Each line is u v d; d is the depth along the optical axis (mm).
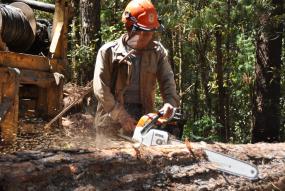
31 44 6328
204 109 13859
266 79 11141
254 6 10016
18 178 2299
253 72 12633
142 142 3248
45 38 6750
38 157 2531
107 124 4113
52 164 2475
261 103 11234
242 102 13672
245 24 10797
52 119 6184
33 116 6273
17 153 2574
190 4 10656
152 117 3396
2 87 5328
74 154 2668
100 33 10438
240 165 3070
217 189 2977
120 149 2873
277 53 11164
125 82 4020
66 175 2482
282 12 10625
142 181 2752
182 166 2986
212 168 3059
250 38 12438
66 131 6230
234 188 3031
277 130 11289
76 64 10070
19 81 5469
